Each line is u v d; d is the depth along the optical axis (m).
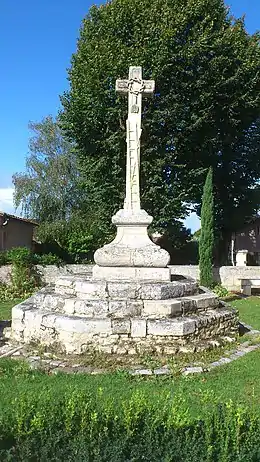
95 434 3.80
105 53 22.02
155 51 21.67
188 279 10.95
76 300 8.52
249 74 23.19
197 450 3.67
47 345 8.30
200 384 6.63
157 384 6.60
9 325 11.28
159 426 3.90
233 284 21.31
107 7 23.23
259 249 33.47
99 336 7.93
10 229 28.83
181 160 24.66
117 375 6.96
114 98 22.22
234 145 26.11
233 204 27.64
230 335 9.53
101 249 9.88
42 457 3.61
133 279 9.54
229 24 24.64
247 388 6.47
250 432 3.85
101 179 23.83
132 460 3.60
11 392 5.99
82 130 23.42
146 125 22.45
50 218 40.34
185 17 22.22
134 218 10.26
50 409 4.08
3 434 3.77
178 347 8.01
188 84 22.44
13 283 19.02
